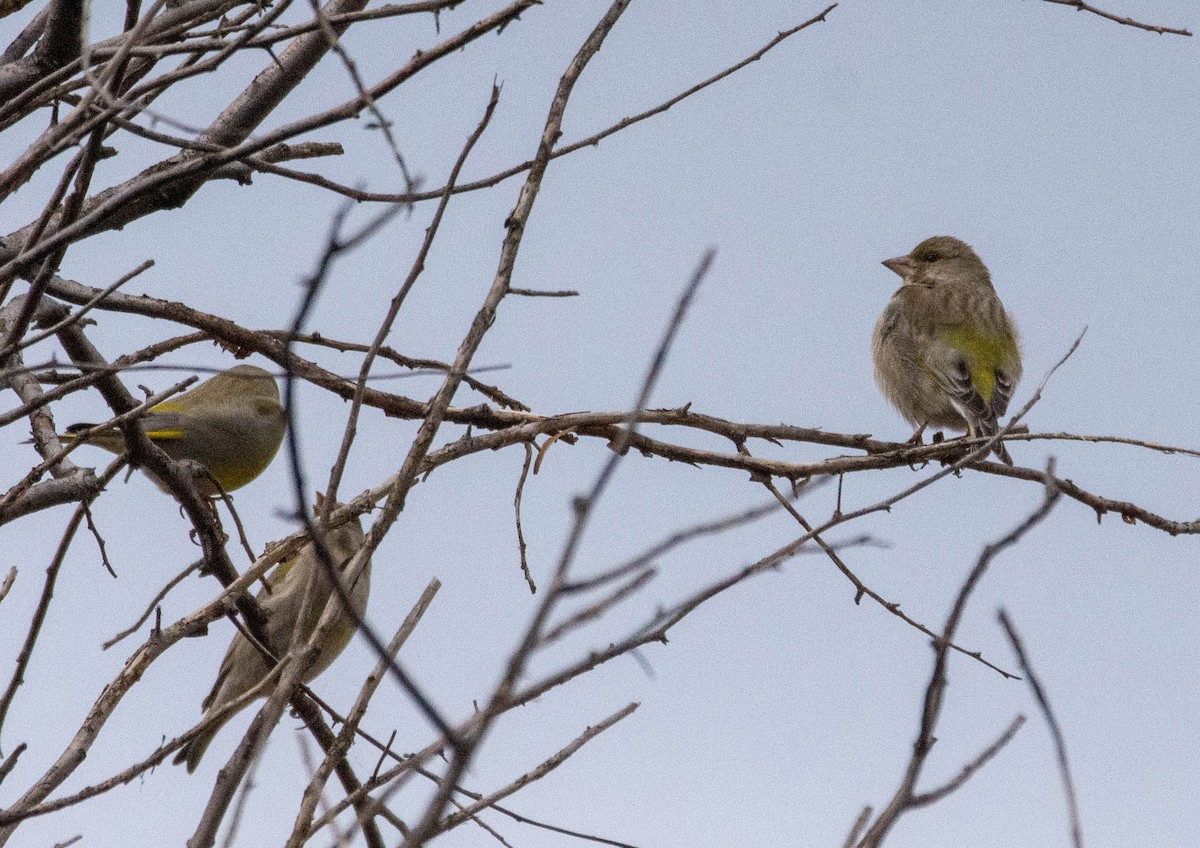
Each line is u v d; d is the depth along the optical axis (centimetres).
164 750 642
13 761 632
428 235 697
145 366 643
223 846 499
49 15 786
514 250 761
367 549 679
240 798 513
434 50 612
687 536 410
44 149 599
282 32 644
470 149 708
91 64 680
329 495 649
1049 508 466
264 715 657
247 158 770
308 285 430
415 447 703
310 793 634
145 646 779
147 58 714
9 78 793
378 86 611
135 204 968
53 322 913
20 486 734
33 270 886
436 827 365
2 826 603
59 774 704
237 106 991
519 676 370
